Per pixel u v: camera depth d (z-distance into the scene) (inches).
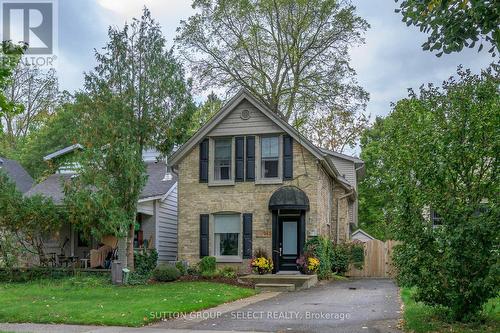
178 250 973.8
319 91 1342.3
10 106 390.9
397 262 439.5
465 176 425.7
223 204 958.4
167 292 676.1
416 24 413.7
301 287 802.2
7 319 490.9
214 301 607.5
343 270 1080.2
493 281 395.5
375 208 1748.3
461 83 444.8
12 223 860.6
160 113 853.8
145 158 1250.0
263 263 879.1
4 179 875.4
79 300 601.3
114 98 830.5
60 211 874.8
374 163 1573.6
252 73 1354.6
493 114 418.0
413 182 435.5
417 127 464.4
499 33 382.0
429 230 418.9
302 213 917.2
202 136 975.6
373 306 569.3
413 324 426.6
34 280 847.7
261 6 1289.4
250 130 956.0
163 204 1061.8
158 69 852.6
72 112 861.2
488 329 406.9
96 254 912.9
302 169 928.3
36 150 1606.8
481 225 395.5
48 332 430.6
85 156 791.1
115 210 776.3
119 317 486.3
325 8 1275.8
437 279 418.9
